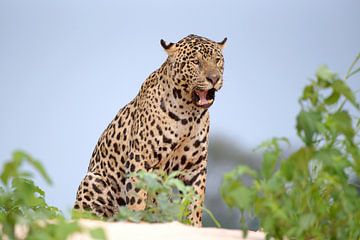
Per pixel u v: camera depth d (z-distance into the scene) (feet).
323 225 48.16
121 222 54.54
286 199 45.47
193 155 80.23
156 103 79.51
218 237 48.34
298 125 44.62
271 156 44.65
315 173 47.83
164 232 48.80
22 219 41.68
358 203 46.96
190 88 77.97
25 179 56.70
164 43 79.56
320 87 45.55
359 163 46.78
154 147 79.56
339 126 46.09
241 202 44.06
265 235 50.70
